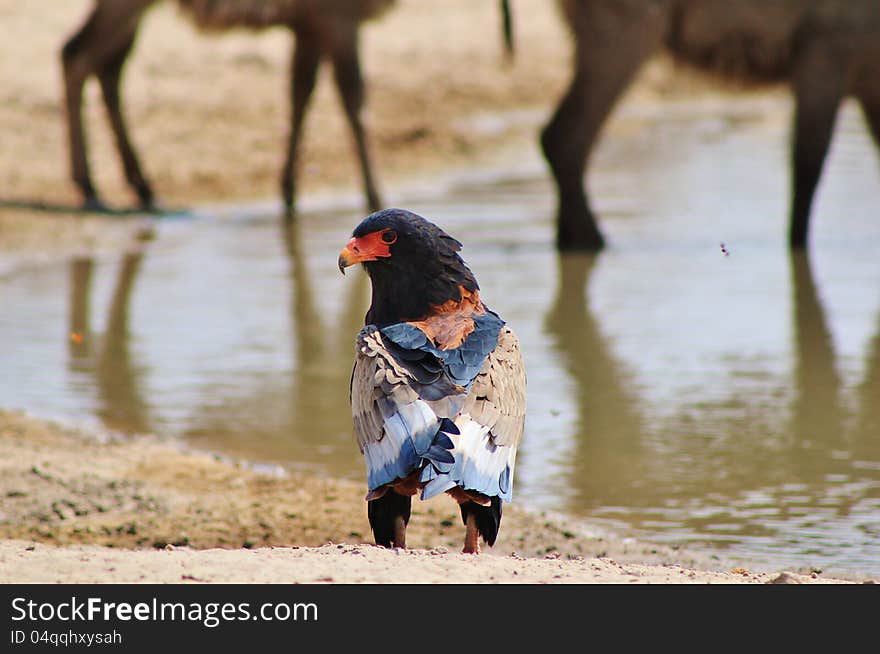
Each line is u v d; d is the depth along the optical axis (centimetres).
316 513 2612
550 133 5247
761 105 9750
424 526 2561
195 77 7925
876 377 3522
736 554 2397
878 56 5181
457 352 1750
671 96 9662
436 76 8794
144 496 2673
